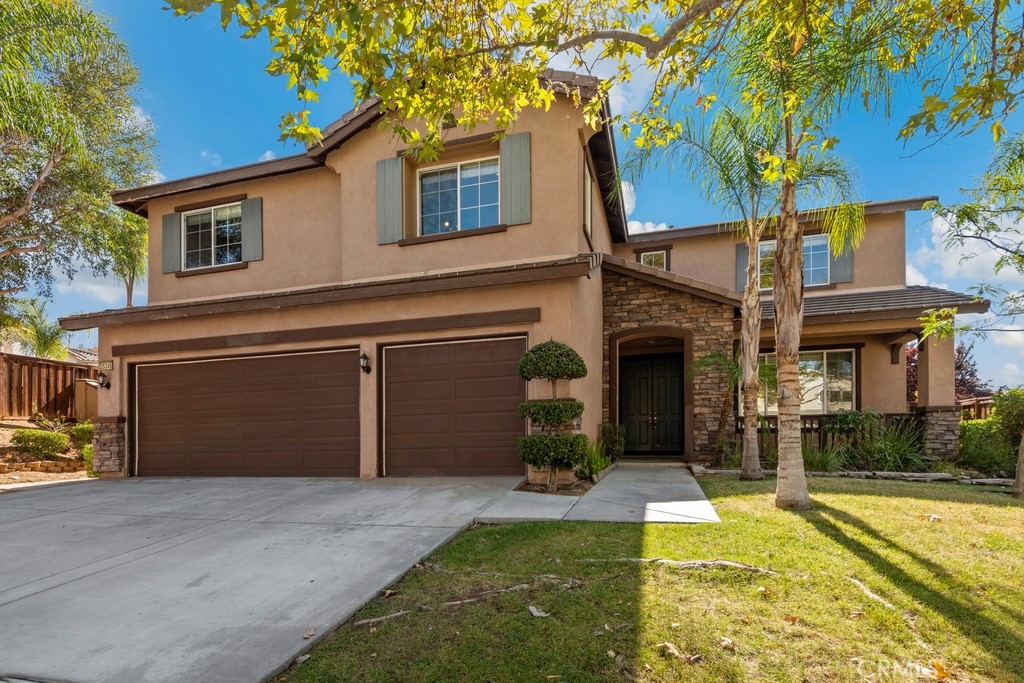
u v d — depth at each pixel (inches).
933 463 442.0
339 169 465.1
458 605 160.6
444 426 384.2
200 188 517.3
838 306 523.8
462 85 211.2
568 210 400.5
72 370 679.7
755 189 360.5
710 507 274.2
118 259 674.2
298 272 489.4
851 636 139.4
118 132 651.5
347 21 151.0
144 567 205.8
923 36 193.8
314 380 420.2
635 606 155.2
